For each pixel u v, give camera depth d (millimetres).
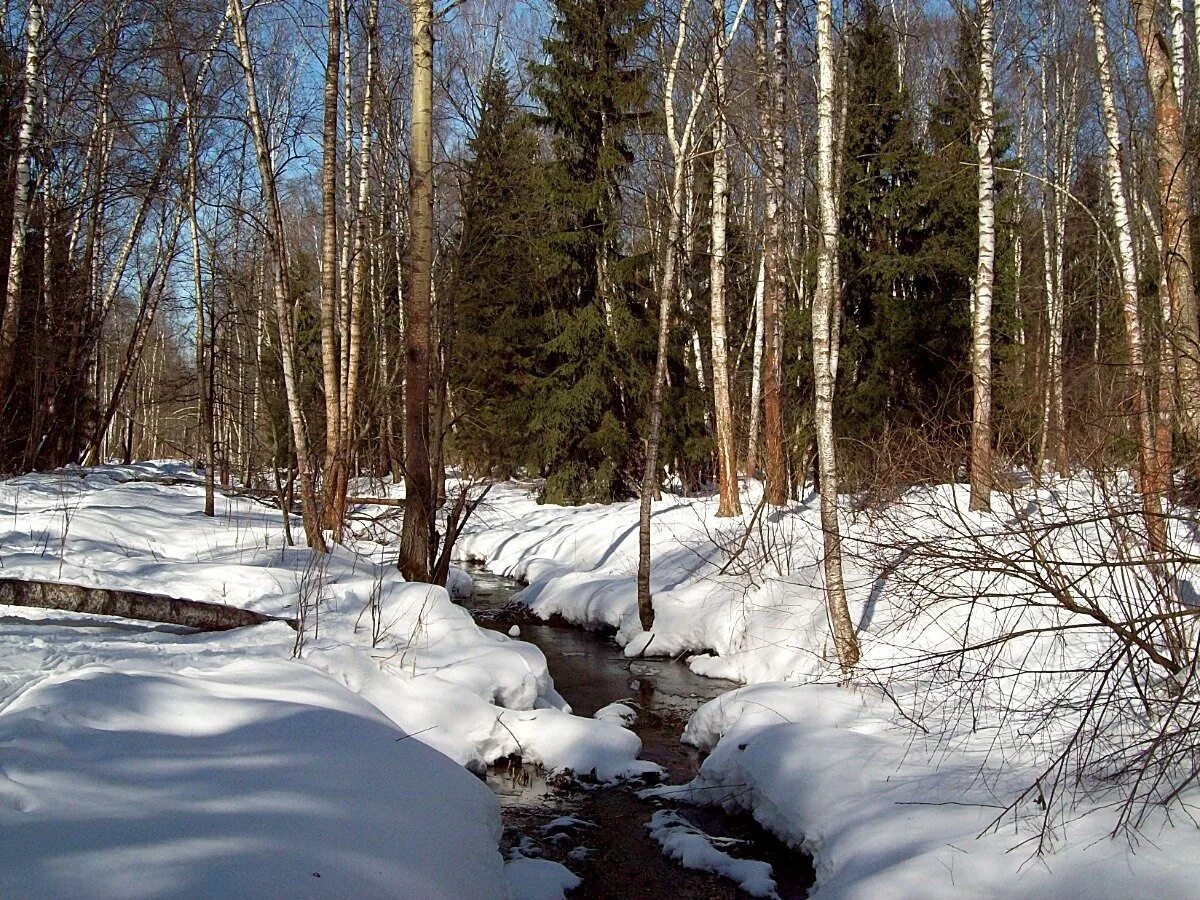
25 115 14414
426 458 9688
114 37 16359
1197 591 6234
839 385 17469
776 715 6719
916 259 17234
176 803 3553
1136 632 4555
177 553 11461
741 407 19281
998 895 3943
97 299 25000
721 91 11680
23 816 3174
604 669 9969
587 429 19562
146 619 7039
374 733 5109
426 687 6727
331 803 3945
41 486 16078
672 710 8570
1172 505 5117
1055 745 5430
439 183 13492
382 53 15031
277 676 5699
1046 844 4223
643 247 20828
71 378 22281
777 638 9398
